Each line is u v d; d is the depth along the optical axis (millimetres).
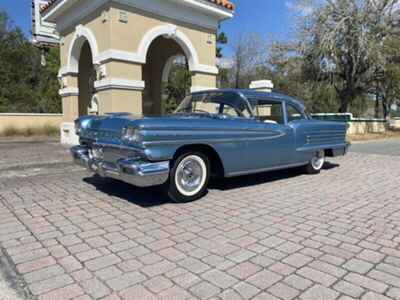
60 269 2551
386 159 8906
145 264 2639
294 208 4215
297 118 6008
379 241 3150
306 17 18750
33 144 12062
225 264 2650
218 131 4480
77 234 3273
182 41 9758
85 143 4996
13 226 3496
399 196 4867
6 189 5145
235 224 3598
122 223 3602
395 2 17688
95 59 8688
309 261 2715
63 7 9680
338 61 18734
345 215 3947
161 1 8984
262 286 2320
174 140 4008
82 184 5500
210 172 4812
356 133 19531
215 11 10055
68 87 10852
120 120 4160
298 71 19922
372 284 2357
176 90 27375
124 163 3904
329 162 8336
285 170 6957
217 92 5469
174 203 4391
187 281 2381
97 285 2320
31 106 25281
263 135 5098
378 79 19688
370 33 17594
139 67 8695
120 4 8172
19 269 2549
